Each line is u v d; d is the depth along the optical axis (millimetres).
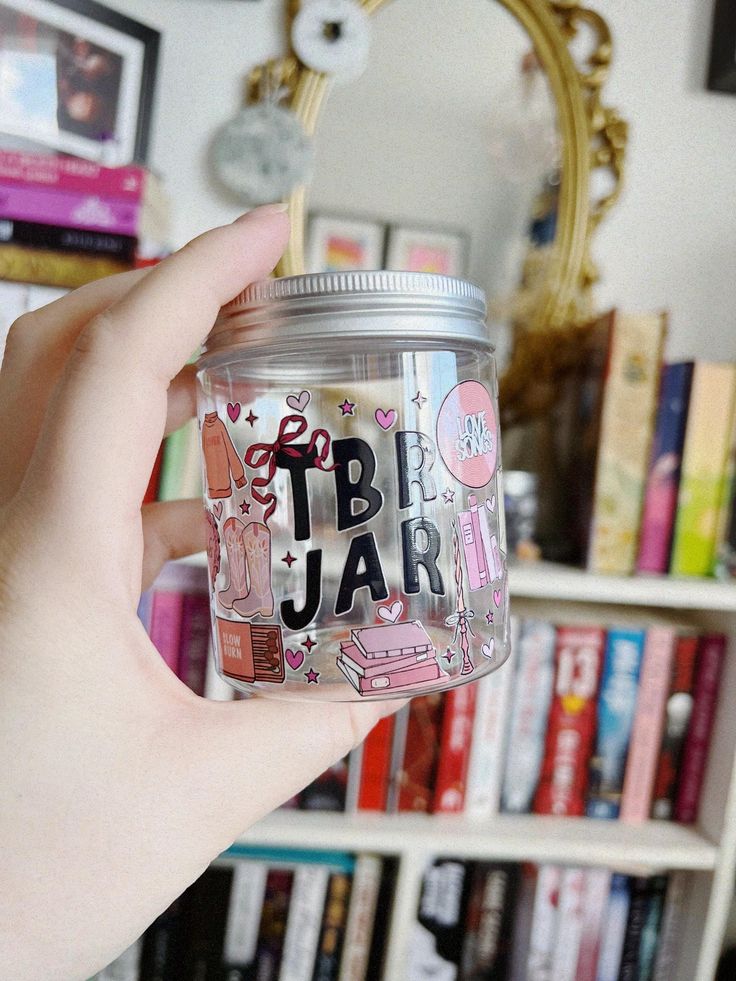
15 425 351
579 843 651
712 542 701
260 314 282
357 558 281
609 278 859
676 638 678
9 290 564
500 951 695
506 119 801
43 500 266
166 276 275
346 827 649
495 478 317
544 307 818
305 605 283
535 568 680
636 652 674
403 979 676
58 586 265
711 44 834
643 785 694
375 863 671
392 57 777
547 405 828
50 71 692
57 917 263
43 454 268
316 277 275
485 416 310
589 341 723
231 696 639
